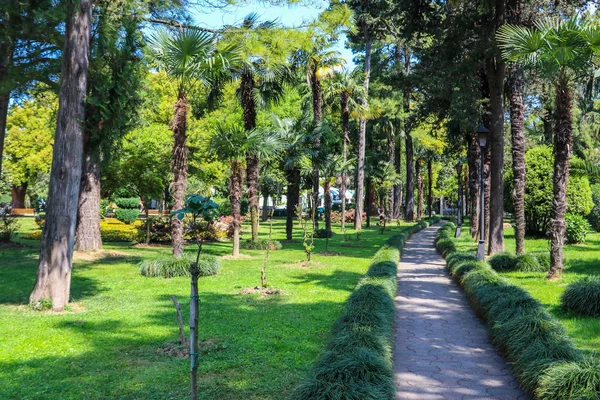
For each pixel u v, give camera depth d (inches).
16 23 358.3
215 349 227.0
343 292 387.2
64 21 347.6
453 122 904.9
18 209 1879.9
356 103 1206.9
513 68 565.3
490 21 601.6
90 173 640.4
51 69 388.8
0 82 378.0
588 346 232.7
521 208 548.7
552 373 163.8
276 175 916.6
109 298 354.6
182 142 488.7
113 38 348.5
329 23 473.7
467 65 612.4
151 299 352.2
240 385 182.9
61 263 314.3
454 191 2534.5
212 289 396.8
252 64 644.1
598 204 1026.7
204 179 949.2
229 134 609.3
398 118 1609.3
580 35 373.7
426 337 260.5
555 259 423.2
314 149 858.1
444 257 634.2
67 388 178.1
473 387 187.5
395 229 1355.8
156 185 805.2
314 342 242.8
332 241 936.9
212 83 624.1
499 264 494.6
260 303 340.5
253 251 717.3
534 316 225.1
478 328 280.4
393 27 1118.4
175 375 193.3
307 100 1286.9
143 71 458.0
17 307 318.7
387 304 264.1
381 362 173.3
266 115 1064.8
